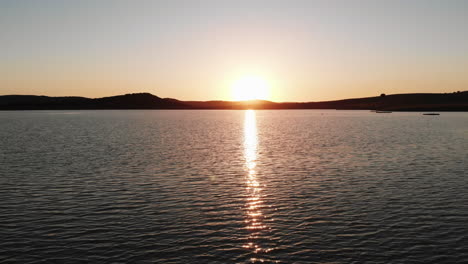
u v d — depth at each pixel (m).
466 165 39.06
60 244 17.61
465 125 116.50
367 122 142.50
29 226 19.98
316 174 34.38
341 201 24.83
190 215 21.92
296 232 19.08
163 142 65.94
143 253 16.64
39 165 39.44
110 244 17.61
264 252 16.70
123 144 62.16
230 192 27.44
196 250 16.95
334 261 15.79
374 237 18.34
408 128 103.25
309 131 94.69
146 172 35.41
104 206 23.73
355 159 43.88
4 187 28.92
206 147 57.75
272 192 27.44
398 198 25.50
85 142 65.38
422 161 42.03
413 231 19.09
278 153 49.91
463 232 18.89
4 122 147.75
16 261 15.85
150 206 23.78
